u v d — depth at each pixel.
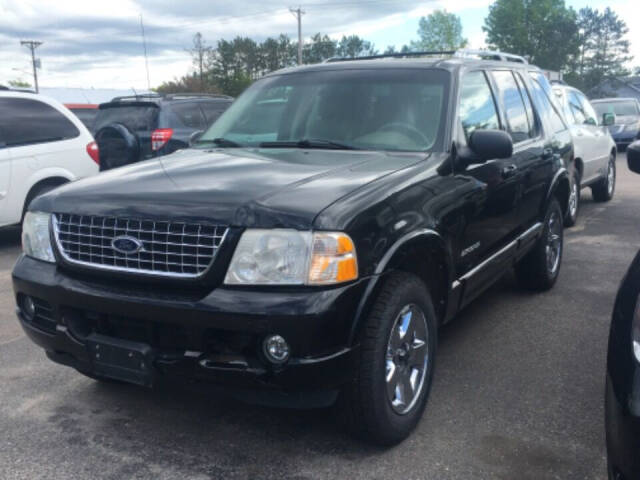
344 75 4.40
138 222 2.98
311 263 2.77
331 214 2.83
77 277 3.14
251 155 3.84
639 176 14.80
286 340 2.72
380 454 3.17
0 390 3.92
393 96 4.12
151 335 2.94
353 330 2.87
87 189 3.29
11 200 7.82
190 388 2.98
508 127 4.81
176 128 10.43
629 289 2.52
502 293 5.77
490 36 88.19
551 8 85.62
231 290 2.80
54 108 8.38
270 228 2.79
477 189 3.96
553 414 3.54
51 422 3.53
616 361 2.38
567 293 5.75
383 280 3.00
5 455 3.20
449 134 3.84
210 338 2.84
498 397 3.75
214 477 3.00
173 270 2.92
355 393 2.99
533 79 5.80
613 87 94.38
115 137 9.77
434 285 3.70
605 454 3.14
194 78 59.84
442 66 4.25
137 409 3.67
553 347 4.51
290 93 4.45
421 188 3.39
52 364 4.31
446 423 3.46
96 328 3.13
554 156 5.58
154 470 3.07
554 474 2.99
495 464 3.07
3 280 6.56
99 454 3.21
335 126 4.10
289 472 3.04
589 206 10.61
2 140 7.77
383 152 3.83
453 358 4.33
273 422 3.50
